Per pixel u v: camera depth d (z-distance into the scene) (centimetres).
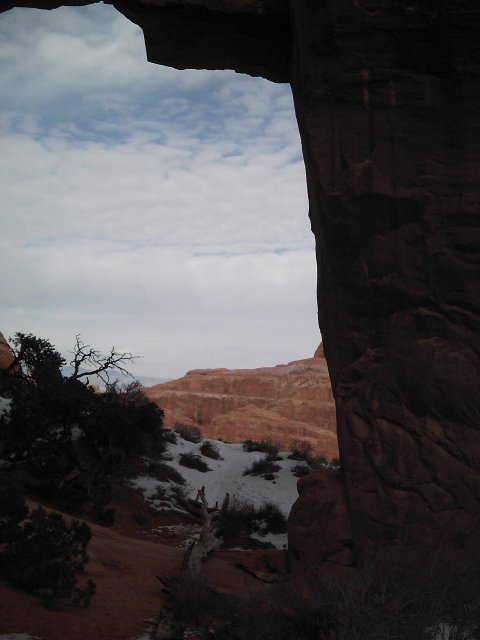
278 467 3397
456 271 1128
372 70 1180
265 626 841
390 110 1176
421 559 1022
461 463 1085
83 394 2511
